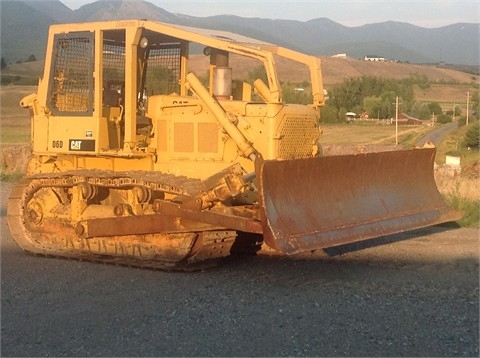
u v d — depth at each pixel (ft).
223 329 22.21
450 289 27.48
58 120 34.94
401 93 301.43
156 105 34.40
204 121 32.81
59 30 34.83
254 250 34.86
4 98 197.67
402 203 34.47
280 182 28.27
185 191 29.99
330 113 227.81
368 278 29.37
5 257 34.12
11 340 21.11
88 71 33.88
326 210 29.94
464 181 55.72
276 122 31.35
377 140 181.98
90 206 33.91
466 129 210.59
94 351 20.13
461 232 40.98
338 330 22.21
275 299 25.84
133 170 33.73
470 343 21.09
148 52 36.24
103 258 33.04
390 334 21.88
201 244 30.37
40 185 35.22
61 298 25.95
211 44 31.58
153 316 23.57
